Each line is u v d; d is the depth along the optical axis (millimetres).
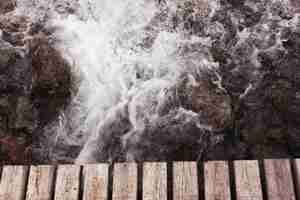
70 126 3283
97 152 3229
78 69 3414
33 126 3264
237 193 2473
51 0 3682
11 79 3396
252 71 3439
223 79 3406
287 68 3443
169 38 3543
